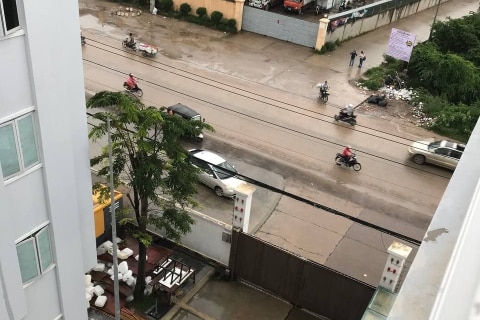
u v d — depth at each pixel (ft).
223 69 100.58
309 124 84.38
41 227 29.14
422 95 95.35
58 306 32.63
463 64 96.12
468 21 117.50
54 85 26.99
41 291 30.71
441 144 75.46
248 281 52.37
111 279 50.29
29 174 27.32
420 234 62.28
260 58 107.76
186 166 44.86
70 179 30.07
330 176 72.02
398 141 81.97
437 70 97.55
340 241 59.98
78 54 28.58
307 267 47.52
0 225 25.46
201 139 76.33
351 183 71.00
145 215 45.50
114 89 87.97
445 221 14.62
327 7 128.67
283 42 117.50
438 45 113.19
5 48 23.90
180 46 108.88
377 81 99.45
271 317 49.21
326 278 46.88
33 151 27.17
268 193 67.10
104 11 123.34
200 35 115.96
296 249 57.93
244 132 80.28
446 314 8.85
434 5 153.79
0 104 24.50
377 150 79.10
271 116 85.61
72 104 29.27
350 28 121.39
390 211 65.98
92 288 48.26
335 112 88.94
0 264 26.13
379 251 58.85
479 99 94.99
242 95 91.09
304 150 77.30
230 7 118.73
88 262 35.22
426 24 139.23
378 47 120.16
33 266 29.40
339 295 46.91
